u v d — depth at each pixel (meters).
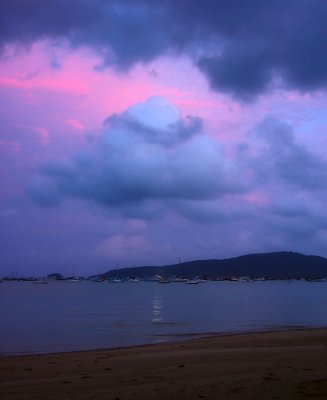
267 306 70.25
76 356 19.44
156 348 21.52
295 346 20.50
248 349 19.39
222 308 66.12
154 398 9.84
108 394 10.43
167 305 76.25
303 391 10.05
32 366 16.14
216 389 10.48
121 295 126.75
